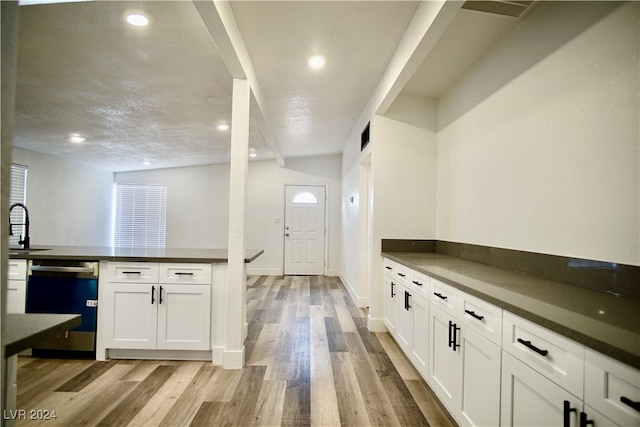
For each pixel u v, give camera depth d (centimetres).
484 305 147
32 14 179
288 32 230
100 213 654
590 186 156
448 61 262
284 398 209
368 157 392
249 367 254
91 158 557
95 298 259
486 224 245
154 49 222
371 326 340
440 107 335
